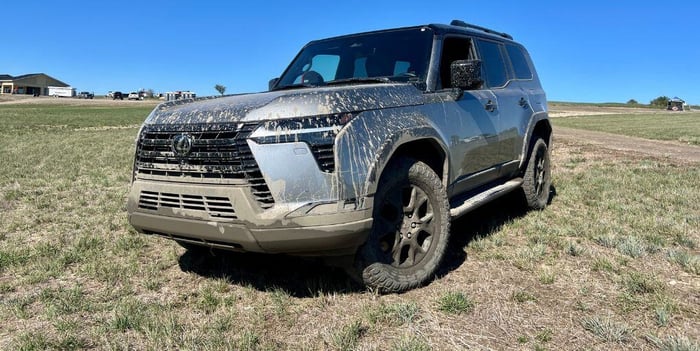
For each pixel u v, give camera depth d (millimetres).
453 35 4457
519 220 5227
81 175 9086
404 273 3361
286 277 3670
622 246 4090
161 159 3197
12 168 9984
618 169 8906
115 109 66750
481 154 4398
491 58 5125
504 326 2832
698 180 7391
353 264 3207
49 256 4180
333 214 2871
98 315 3074
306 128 2889
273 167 2830
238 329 2857
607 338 2652
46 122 34062
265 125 2867
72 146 15586
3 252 4191
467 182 4262
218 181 2947
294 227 2814
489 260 3986
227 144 2910
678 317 2883
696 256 3873
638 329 2758
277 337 2766
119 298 3334
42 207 6207
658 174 8117
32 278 3654
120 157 12133
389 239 3373
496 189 4848
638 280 3355
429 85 3895
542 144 5793
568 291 3309
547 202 6016
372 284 3254
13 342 2725
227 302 3232
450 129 3900
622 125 34125
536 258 3953
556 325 2830
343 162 2932
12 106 72625
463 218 5426
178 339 2721
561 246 4258
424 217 3549
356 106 3125
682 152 12727
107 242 4641
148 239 4691
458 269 3807
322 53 4781
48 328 2898
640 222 4926
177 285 3574
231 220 2902
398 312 2980
